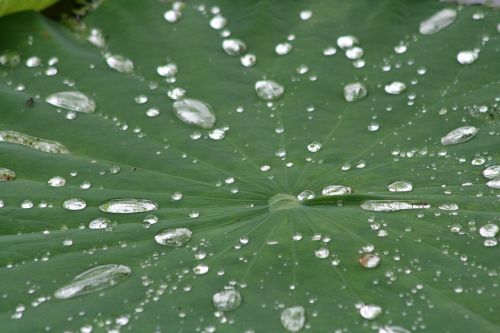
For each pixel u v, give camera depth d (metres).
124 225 0.81
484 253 0.79
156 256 0.79
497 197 0.82
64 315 0.77
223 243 0.80
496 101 0.87
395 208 0.81
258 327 0.76
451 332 0.76
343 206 0.82
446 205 0.81
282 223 0.81
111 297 0.77
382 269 0.78
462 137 0.85
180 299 0.77
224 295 0.77
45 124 0.86
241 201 0.82
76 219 0.81
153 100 0.88
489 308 0.77
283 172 0.84
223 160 0.84
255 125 0.86
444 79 0.89
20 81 0.89
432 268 0.78
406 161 0.84
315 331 0.76
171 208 0.82
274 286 0.78
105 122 0.87
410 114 0.87
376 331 0.76
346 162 0.84
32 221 0.81
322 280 0.78
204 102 0.88
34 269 0.79
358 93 0.88
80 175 0.83
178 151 0.85
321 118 0.87
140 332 0.76
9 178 0.83
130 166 0.84
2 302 0.77
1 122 0.86
